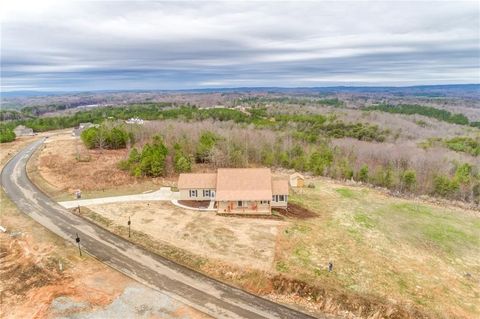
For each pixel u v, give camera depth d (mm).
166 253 32469
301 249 34125
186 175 46656
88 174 56844
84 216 40375
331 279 29469
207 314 24812
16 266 29781
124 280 28297
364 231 39750
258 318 24719
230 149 68812
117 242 34406
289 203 47312
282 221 40625
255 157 73688
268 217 41594
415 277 31172
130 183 53062
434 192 58594
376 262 33062
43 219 39531
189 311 25000
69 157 68625
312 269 30703
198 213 41969
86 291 26641
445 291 29484
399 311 26281
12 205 43688
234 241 34969
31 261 30469
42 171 58781
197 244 34156
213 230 37312
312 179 62906
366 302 26938
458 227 43531
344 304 26688
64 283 27547
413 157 71500
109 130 81000
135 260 31266
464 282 31234
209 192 45906
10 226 37438
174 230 37062
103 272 29297
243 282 28641
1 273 28734
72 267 29812
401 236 39625
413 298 28031
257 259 31703
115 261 31000
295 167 69062
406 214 46969
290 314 25375
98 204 44250
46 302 25219
